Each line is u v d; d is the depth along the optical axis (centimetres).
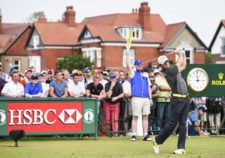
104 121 3219
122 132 3241
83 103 2995
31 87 3102
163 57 2512
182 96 2427
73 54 11675
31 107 2923
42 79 3256
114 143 2830
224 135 3338
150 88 3052
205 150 2556
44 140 2962
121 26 11800
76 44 12325
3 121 2886
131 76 3005
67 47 12338
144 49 11850
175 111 2427
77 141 2922
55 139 3017
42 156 2319
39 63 12600
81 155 2355
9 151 2478
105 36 11675
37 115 2934
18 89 3073
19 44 14088
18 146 2670
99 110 3216
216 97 3312
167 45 11819
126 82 3266
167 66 2508
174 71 2433
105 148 2609
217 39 11562
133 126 2991
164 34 12125
